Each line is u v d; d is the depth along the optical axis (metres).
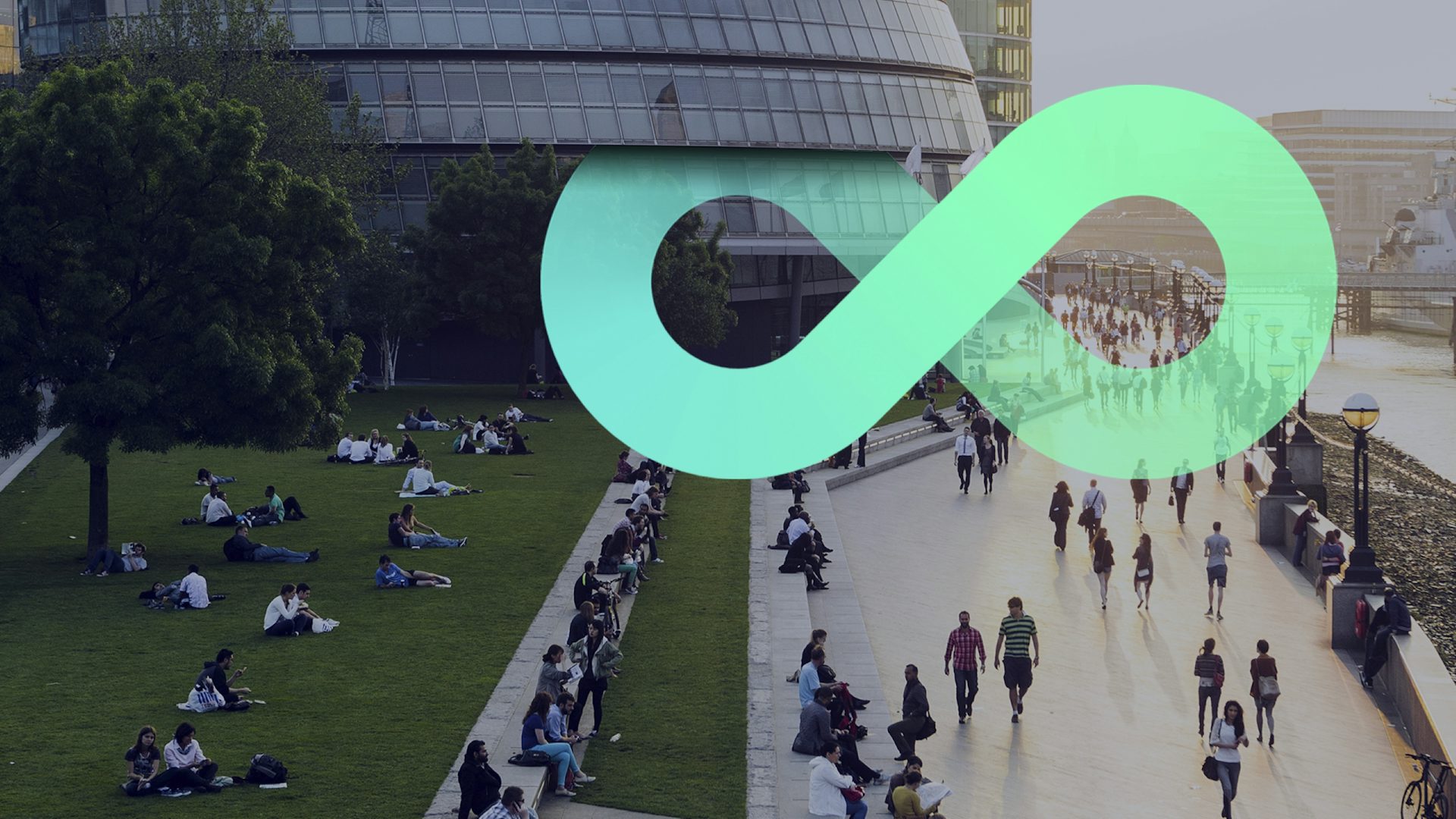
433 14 92.12
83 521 39.75
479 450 53.78
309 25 91.38
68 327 33.88
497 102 91.25
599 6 94.12
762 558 36.41
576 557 35.19
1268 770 24.28
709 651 27.31
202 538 37.41
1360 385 123.62
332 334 83.88
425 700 23.52
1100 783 23.19
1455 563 49.72
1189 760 24.47
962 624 26.33
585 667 22.25
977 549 42.09
